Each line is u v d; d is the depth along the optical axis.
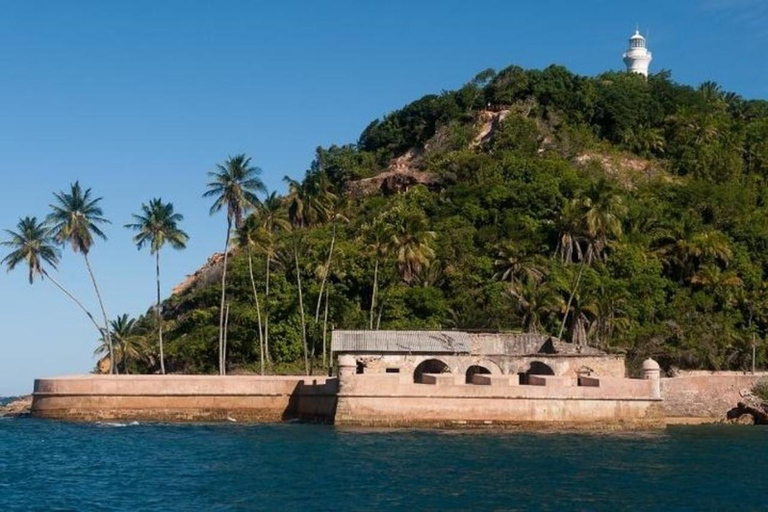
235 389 73.38
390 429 64.00
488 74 159.88
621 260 104.69
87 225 88.75
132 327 114.88
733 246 112.31
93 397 73.62
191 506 37.69
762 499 40.25
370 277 102.75
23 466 49.03
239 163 90.00
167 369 105.00
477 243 111.38
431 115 154.75
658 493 41.25
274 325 99.44
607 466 48.66
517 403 65.25
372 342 75.06
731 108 166.38
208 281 125.62
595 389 66.88
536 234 110.38
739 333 98.19
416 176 134.12
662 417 68.56
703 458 53.12
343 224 120.25
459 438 59.38
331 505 37.62
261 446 55.50
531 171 123.88
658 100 155.75
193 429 66.19
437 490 40.91
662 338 95.12
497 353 76.50
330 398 68.44
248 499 39.00
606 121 149.00
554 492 40.91
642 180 133.62
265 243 96.81
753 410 80.81
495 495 39.94
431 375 67.88
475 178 127.19
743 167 144.62
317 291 101.06
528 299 94.00
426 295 99.06
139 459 51.03
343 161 152.50
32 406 76.12
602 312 94.12
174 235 91.94
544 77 152.75
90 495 40.41
